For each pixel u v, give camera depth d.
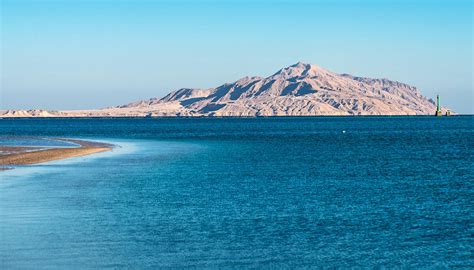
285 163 92.12
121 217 44.00
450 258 33.56
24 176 68.56
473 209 48.38
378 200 53.12
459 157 107.00
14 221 42.25
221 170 79.12
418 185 64.56
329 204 50.75
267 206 49.34
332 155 111.56
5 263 31.91
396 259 33.34
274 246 35.91
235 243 36.50
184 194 55.81
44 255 33.53
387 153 118.25
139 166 82.75
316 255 34.09
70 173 72.25
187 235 38.44
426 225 41.94
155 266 31.80
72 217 43.81
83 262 32.28
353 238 37.91
